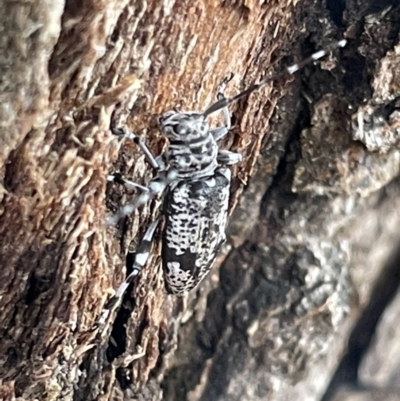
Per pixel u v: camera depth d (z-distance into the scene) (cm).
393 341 9
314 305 8
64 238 6
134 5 5
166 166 6
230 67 7
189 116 6
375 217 8
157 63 6
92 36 5
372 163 8
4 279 6
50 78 5
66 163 5
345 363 9
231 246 9
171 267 7
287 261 8
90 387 8
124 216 6
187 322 9
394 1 7
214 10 6
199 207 7
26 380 7
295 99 8
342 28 7
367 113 8
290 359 9
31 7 5
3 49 5
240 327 8
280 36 7
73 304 6
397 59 7
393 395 10
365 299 9
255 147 8
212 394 9
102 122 5
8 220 6
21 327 6
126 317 8
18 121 5
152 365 8
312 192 8
